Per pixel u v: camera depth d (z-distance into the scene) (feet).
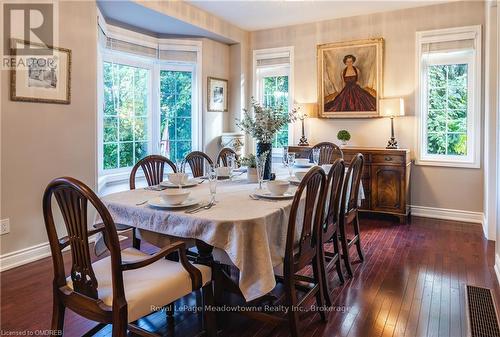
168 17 14.14
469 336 6.75
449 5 14.73
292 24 17.75
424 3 14.85
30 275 9.31
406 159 14.43
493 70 12.28
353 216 10.17
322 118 17.40
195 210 6.41
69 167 11.12
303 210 7.29
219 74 18.37
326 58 16.94
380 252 11.28
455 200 15.14
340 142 17.08
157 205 6.59
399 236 12.92
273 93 18.80
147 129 16.40
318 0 14.52
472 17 14.37
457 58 14.89
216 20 16.69
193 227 6.02
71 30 10.93
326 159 13.55
